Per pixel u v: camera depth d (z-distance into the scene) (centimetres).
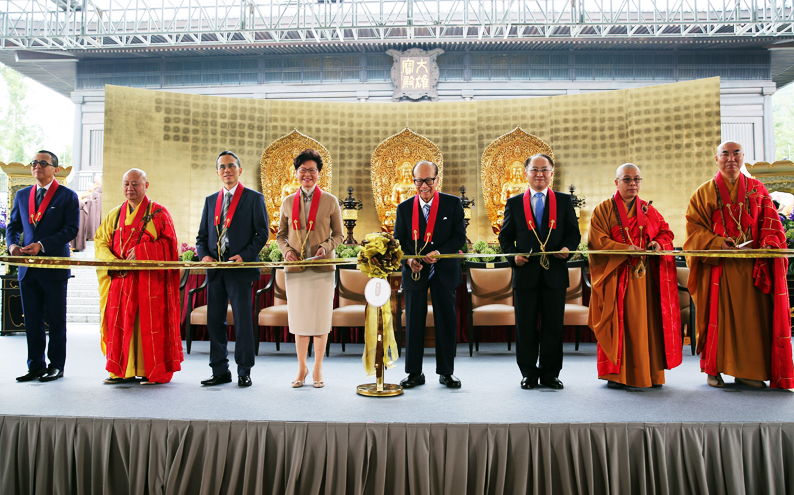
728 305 328
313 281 328
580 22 1078
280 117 822
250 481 230
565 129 795
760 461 230
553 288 319
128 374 329
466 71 1408
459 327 551
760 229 329
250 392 308
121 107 751
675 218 738
